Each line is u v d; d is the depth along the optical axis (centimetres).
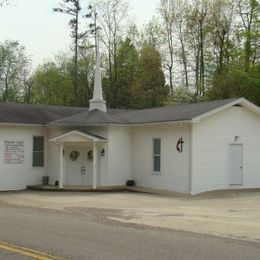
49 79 6762
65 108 3559
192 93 5081
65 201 2386
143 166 3028
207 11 5156
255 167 2952
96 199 2477
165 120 2803
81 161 3111
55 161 3175
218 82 4688
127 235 1322
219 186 2819
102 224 1562
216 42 5112
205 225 1582
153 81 5578
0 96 7031
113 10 7338
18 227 1442
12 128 3105
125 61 5788
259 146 2969
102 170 3023
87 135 2959
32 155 3186
